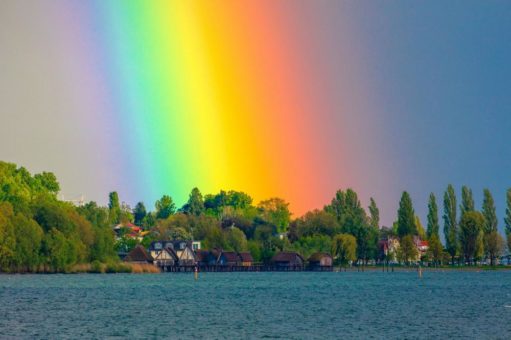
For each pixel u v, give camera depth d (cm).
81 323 10944
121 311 12631
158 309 13012
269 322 11156
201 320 11388
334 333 10006
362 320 11369
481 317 11669
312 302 14525
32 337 9612
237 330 10300
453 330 10212
